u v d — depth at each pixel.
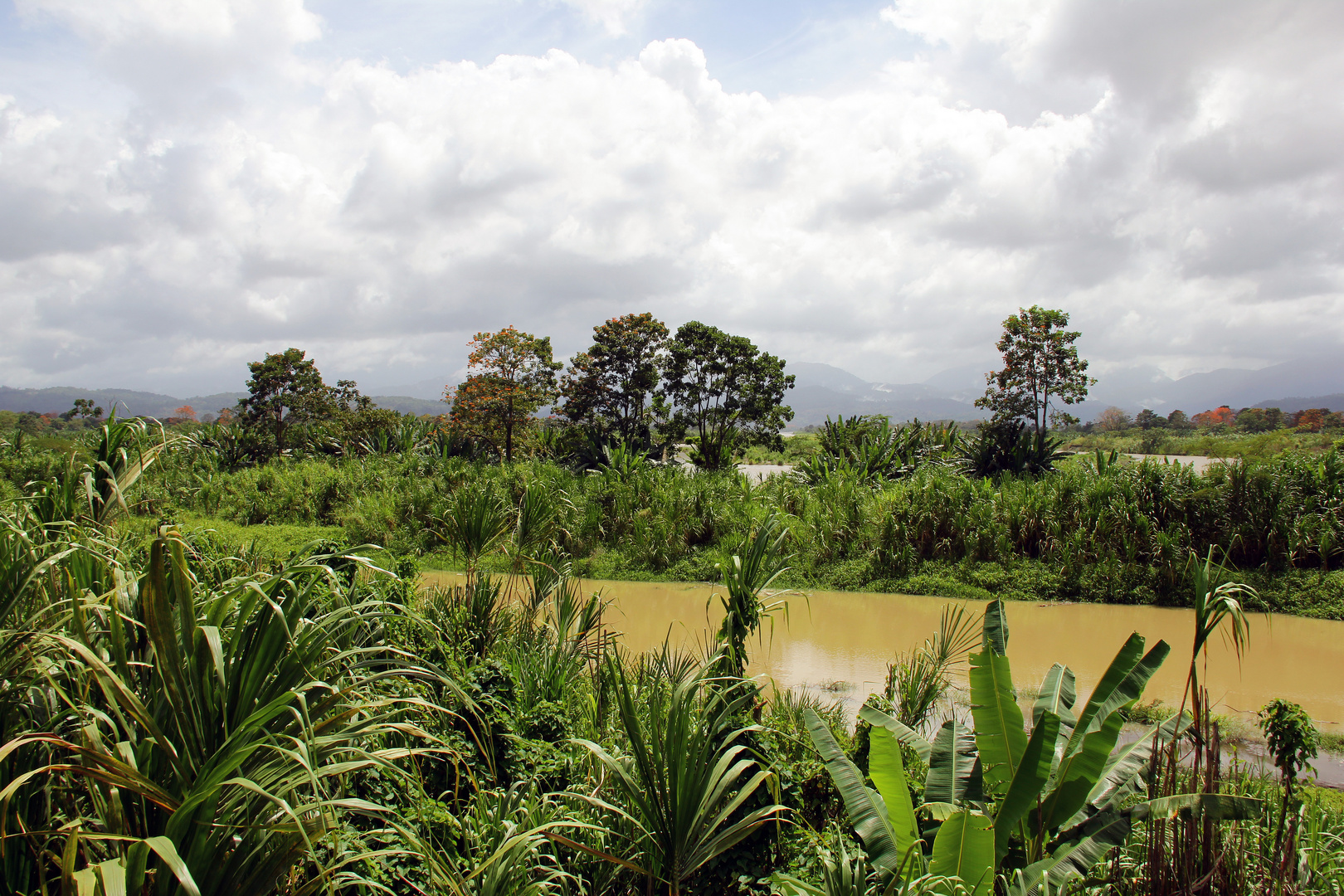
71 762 2.54
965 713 7.90
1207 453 37.09
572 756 4.83
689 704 3.70
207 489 22.05
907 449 25.08
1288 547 13.87
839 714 6.99
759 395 37.44
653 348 37.88
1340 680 9.74
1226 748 7.45
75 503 5.07
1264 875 4.08
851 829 4.63
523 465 23.31
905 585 14.94
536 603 8.16
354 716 2.88
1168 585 13.98
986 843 3.50
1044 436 25.89
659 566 16.56
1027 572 14.84
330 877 2.53
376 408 40.72
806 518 17.38
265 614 2.57
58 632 2.79
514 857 3.18
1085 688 9.53
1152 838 4.06
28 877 2.46
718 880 3.95
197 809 2.20
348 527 18.61
